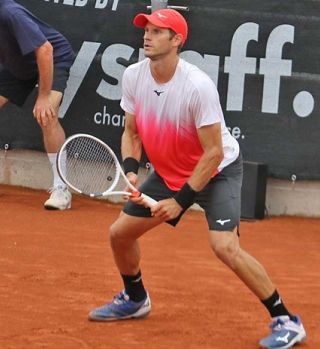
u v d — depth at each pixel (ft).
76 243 89.66
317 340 62.39
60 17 112.37
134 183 62.34
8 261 81.82
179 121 59.41
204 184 58.90
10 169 118.01
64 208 105.40
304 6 104.83
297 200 107.45
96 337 62.03
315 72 105.40
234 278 78.79
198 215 106.32
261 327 65.41
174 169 61.72
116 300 66.03
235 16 106.22
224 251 59.52
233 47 106.52
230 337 63.00
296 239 96.32
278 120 106.52
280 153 106.73
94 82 111.65
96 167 68.28
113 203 111.55
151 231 95.61
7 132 117.08
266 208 107.86
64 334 62.54
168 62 58.29
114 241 63.31
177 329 64.39
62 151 62.80
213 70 107.24
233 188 60.90
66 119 112.78
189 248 89.25
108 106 111.34
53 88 104.47
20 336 61.77
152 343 61.16
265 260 86.43
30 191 115.85
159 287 75.15
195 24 107.24
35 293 72.28
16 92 107.14
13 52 102.68
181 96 58.54
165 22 57.67
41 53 99.91
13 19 98.94
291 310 70.03
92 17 111.34
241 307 70.33
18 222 98.02
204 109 57.88
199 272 80.38
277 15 105.40
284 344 59.47
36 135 115.96
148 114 60.23
